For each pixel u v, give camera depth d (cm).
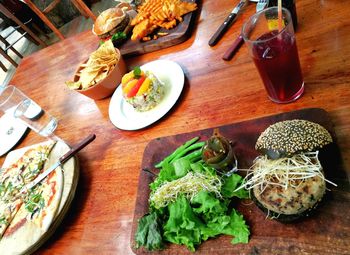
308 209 34
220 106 54
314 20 54
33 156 65
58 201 53
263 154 39
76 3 177
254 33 47
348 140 39
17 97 73
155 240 40
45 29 226
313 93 46
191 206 41
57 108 77
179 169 45
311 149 36
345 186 35
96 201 54
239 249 37
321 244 34
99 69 67
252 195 38
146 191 49
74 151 59
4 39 205
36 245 51
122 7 85
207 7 73
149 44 71
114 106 65
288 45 40
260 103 50
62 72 86
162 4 72
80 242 50
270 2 54
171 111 59
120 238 47
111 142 61
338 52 48
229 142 46
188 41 69
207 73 60
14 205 58
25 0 151
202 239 40
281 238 36
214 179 41
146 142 57
